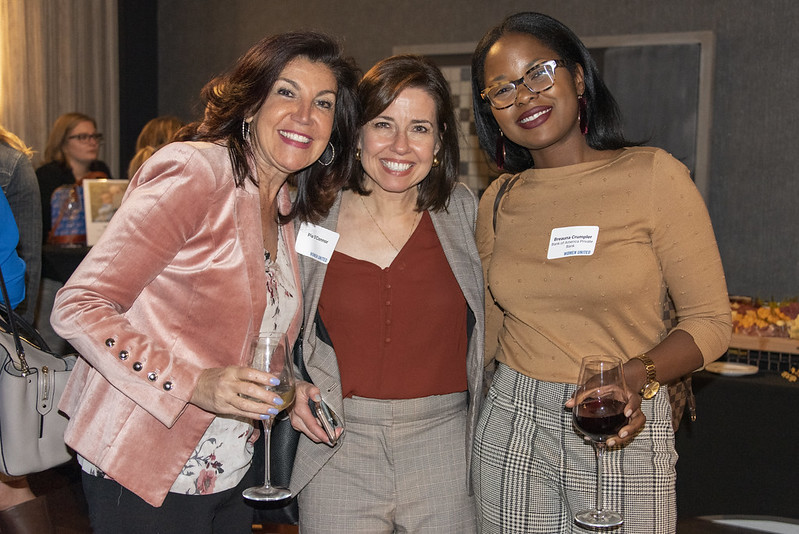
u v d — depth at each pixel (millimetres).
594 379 1636
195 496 1751
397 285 2082
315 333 2080
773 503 3318
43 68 7094
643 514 1829
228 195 1690
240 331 1708
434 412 2098
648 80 5758
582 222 1904
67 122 5473
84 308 1533
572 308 1910
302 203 2061
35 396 1949
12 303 2324
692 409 2121
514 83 1945
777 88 5555
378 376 2057
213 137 1753
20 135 7102
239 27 7398
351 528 2066
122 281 1565
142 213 1574
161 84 7797
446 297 2107
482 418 2074
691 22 5742
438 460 2098
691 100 5660
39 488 3393
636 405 1661
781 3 5504
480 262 2150
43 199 5188
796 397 3258
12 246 2299
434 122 2080
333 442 1929
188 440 1686
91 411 1671
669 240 1843
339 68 1876
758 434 3344
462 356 2145
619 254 1856
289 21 7156
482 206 2191
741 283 5742
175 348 1657
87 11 7242
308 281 2053
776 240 5625
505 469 1976
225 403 1521
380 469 2072
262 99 1759
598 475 1716
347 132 2020
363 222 2160
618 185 1888
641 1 5859
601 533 1846
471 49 6324
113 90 7395
